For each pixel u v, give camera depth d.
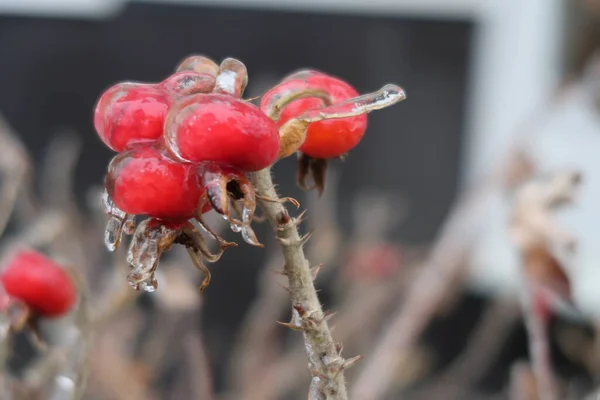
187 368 0.60
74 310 0.38
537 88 1.03
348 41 1.11
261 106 0.30
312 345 0.30
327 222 0.73
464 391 0.86
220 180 0.28
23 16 1.10
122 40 1.11
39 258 0.38
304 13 1.10
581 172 0.40
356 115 0.30
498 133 1.08
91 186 1.08
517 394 0.42
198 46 1.11
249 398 0.62
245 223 0.29
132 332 0.61
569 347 0.74
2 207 0.45
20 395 0.38
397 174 1.11
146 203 0.29
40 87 1.10
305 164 0.32
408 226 1.09
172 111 0.29
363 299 0.72
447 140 1.11
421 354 0.77
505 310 0.79
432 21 1.10
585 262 0.98
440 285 0.49
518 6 1.05
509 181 0.46
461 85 1.10
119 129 0.29
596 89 0.56
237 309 1.03
